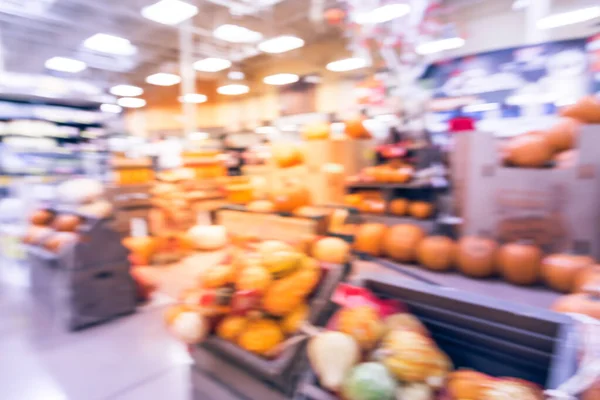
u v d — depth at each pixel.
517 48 3.98
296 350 1.10
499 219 2.96
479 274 2.86
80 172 5.55
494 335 0.94
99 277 2.31
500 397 0.77
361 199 4.00
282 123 8.74
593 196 2.58
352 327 1.02
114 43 6.38
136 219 3.80
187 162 4.89
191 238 4.05
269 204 2.12
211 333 1.26
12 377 1.74
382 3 3.78
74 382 1.69
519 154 2.89
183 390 1.61
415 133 3.84
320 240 1.53
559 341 0.81
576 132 2.69
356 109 5.66
